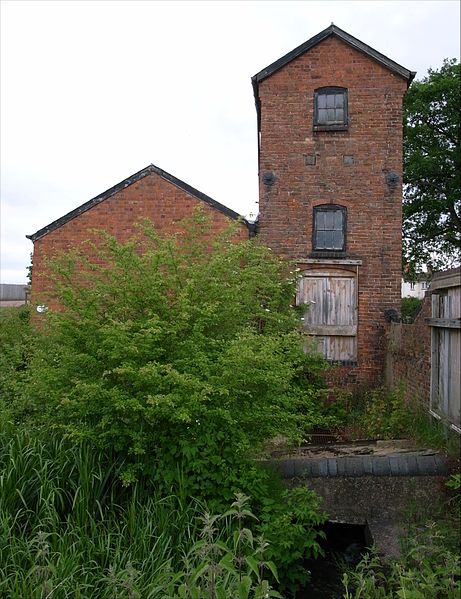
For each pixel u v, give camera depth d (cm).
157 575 418
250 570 379
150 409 492
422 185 2520
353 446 693
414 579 405
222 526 493
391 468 589
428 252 2703
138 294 579
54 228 1248
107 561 455
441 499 557
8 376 671
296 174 1230
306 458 624
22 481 512
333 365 1170
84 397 511
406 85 1224
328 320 1215
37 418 599
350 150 1223
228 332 611
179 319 553
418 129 2441
